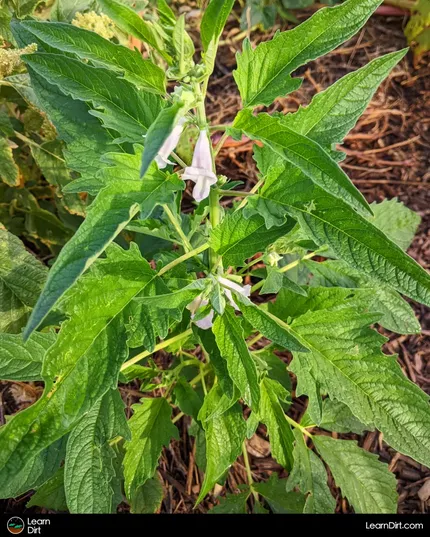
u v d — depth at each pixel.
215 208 0.27
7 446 0.20
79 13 0.36
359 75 0.25
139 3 0.40
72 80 0.24
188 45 0.21
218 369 0.27
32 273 0.36
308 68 0.60
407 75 0.58
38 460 0.26
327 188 0.19
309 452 0.34
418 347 0.46
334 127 0.25
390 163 0.54
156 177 0.22
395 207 0.39
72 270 0.17
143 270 0.24
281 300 0.31
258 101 0.23
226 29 0.62
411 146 0.54
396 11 0.60
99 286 0.23
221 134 0.56
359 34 0.61
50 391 0.21
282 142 0.21
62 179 0.39
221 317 0.25
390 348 0.47
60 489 0.34
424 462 0.28
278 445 0.31
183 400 0.33
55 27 0.22
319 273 0.34
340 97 0.25
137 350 0.33
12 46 0.35
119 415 0.26
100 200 0.20
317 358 0.30
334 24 0.22
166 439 0.31
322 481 0.34
